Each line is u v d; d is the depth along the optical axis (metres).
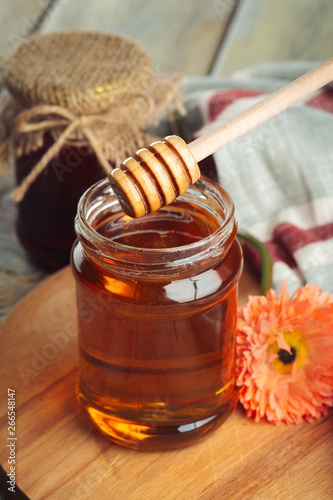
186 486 0.44
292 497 0.44
